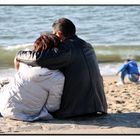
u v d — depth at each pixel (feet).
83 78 46.21
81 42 47.32
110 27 174.70
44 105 46.47
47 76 45.44
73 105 46.29
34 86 45.62
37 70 45.29
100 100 47.60
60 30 47.06
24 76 45.78
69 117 46.83
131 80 89.81
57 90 45.93
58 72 46.06
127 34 161.89
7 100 46.19
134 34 161.48
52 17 188.24
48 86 45.65
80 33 164.66
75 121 46.21
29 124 45.01
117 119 47.93
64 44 46.21
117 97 70.54
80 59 46.39
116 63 113.29
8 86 46.80
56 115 46.88
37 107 46.14
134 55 122.42
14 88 46.06
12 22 175.01
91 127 44.60
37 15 189.16
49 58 45.21
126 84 88.63
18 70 46.65
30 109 46.09
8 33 155.43
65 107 46.44
